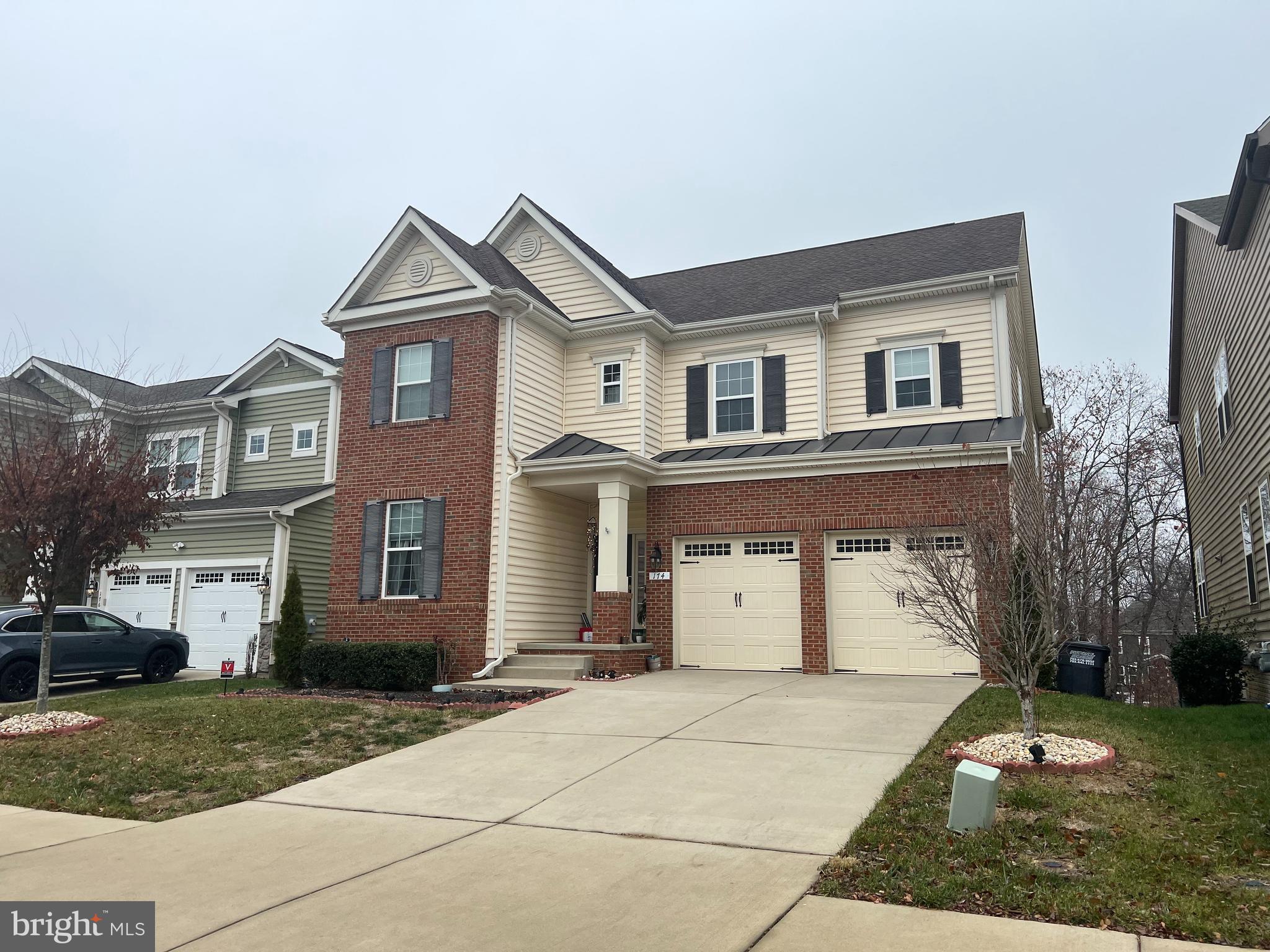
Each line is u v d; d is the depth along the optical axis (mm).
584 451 17000
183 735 10828
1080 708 11180
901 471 15180
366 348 17625
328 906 5559
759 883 5723
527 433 17406
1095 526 23250
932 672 14727
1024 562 9281
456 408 16562
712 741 9734
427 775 9039
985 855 5871
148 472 13297
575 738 10219
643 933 4961
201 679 18234
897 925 4957
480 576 15891
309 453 22703
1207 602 21750
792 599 16094
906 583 14672
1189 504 24484
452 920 5254
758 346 18547
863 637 15273
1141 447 33375
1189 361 22000
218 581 20891
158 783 9000
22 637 15797
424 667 14906
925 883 5484
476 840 6934
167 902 5684
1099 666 13797
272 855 6699
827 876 5777
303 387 23141
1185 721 11102
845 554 15594
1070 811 6809
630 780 8414
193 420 24125
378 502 16906
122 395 21562
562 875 6031
